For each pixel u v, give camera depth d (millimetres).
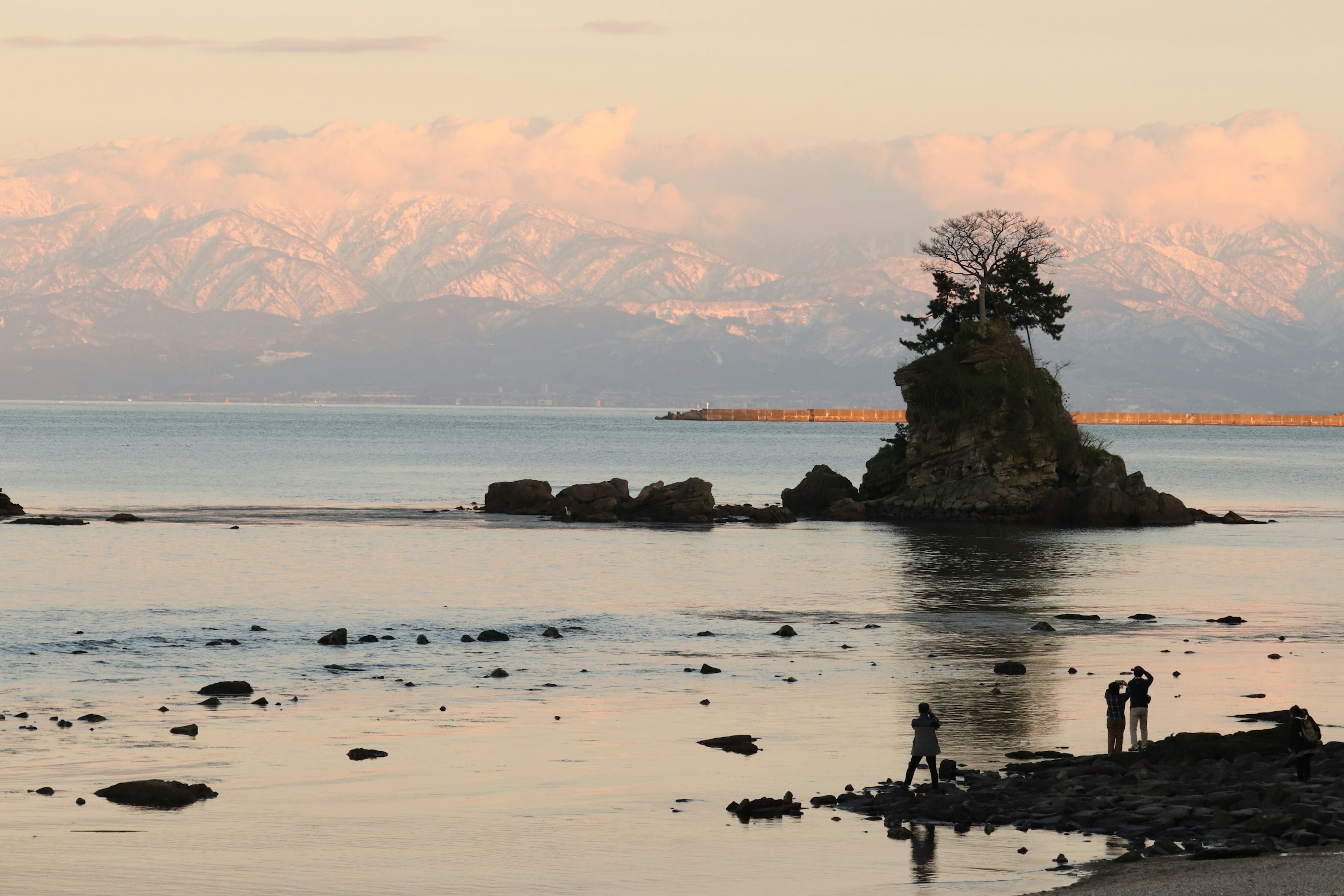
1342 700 87625
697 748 73688
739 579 155375
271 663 100438
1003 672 97562
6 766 68000
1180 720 81375
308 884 50062
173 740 74438
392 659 102625
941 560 175125
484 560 173250
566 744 74562
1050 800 60219
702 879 50875
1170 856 51719
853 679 95375
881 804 61375
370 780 66375
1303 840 52844
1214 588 149375
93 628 116062
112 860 52594
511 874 51562
